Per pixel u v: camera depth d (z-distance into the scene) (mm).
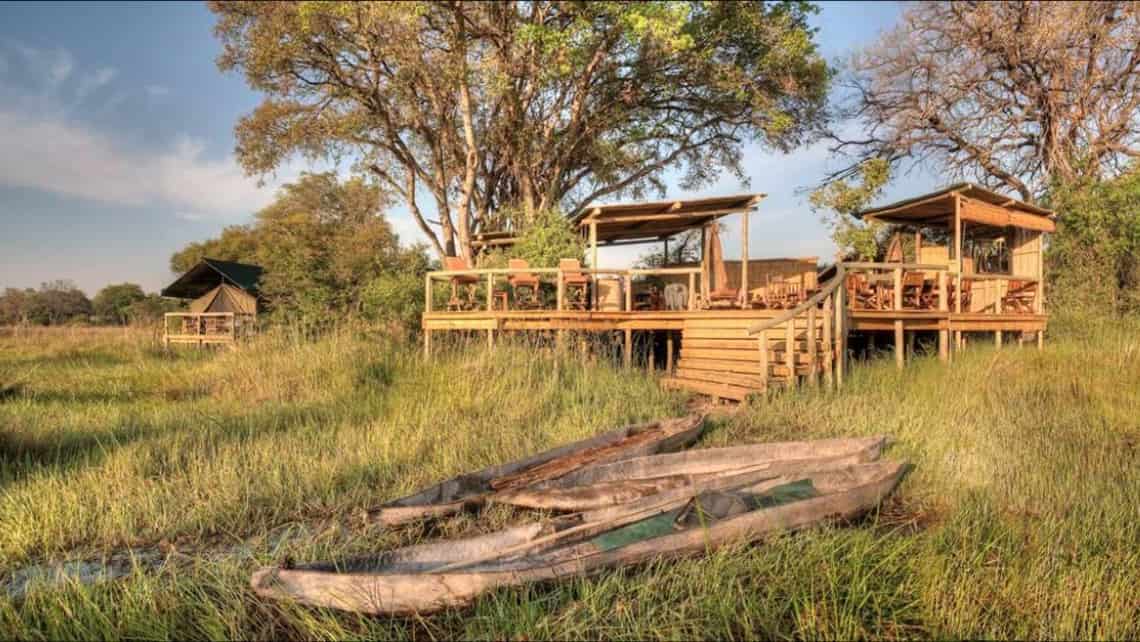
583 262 16484
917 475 6117
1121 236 15914
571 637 3473
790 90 21141
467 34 19406
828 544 4316
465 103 19719
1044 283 17203
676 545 4168
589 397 10016
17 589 4359
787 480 5641
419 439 7531
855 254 22250
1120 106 21344
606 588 3826
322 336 13234
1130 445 7180
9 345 20047
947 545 4523
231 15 20531
